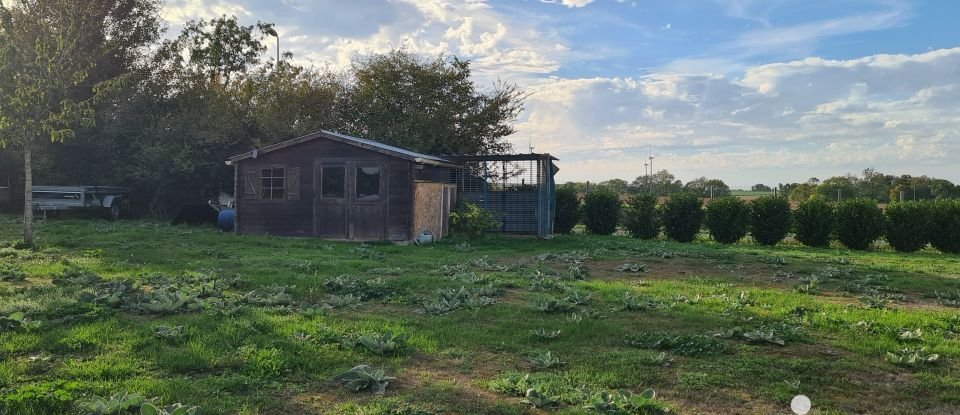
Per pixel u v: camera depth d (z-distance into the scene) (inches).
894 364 234.1
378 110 1238.3
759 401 193.8
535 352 240.8
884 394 202.5
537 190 804.6
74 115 569.3
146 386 189.2
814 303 355.6
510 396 193.3
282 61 1238.9
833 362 235.0
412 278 416.2
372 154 718.5
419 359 231.6
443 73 1298.0
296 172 746.8
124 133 1077.1
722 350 248.8
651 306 336.2
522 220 832.9
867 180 1486.2
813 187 1419.8
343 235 730.2
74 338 236.8
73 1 752.3
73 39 620.4
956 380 215.9
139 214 1128.8
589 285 402.6
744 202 843.4
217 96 1149.1
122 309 297.1
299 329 262.8
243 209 764.6
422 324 283.9
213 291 340.8
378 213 717.9
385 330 264.8
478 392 196.4
